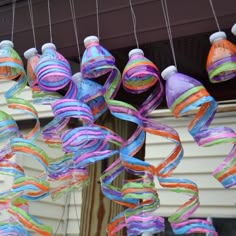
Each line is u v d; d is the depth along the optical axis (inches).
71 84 32.3
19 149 32.1
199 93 28.1
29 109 33.8
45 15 36.0
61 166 33.4
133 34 32.3
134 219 29.4
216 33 28.9
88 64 30.5
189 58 37.5
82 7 34.3
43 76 30.9
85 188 39.2
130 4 32.3
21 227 31.5
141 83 31.6
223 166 28.0
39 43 36.3
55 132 34.1
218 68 28.3
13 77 35.2
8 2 37.7
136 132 31.4
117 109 30.9
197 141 29.1
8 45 33.8
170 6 31.0
